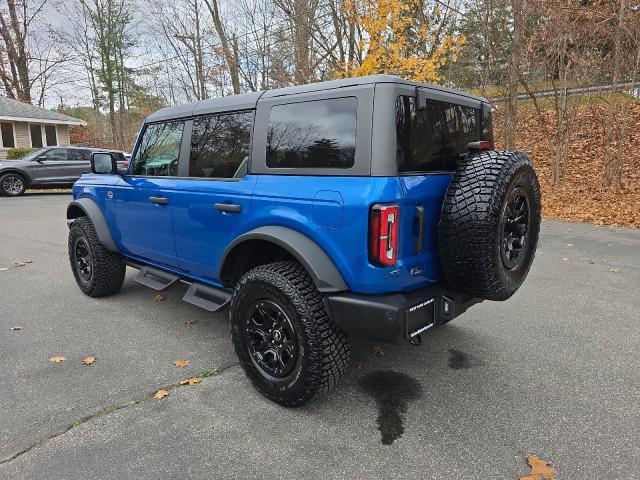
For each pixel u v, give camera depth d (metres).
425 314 2.58
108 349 3.64
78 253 4.95
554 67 11.89
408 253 2.49
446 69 13.11
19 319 4.30
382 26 9.16
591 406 2.79
